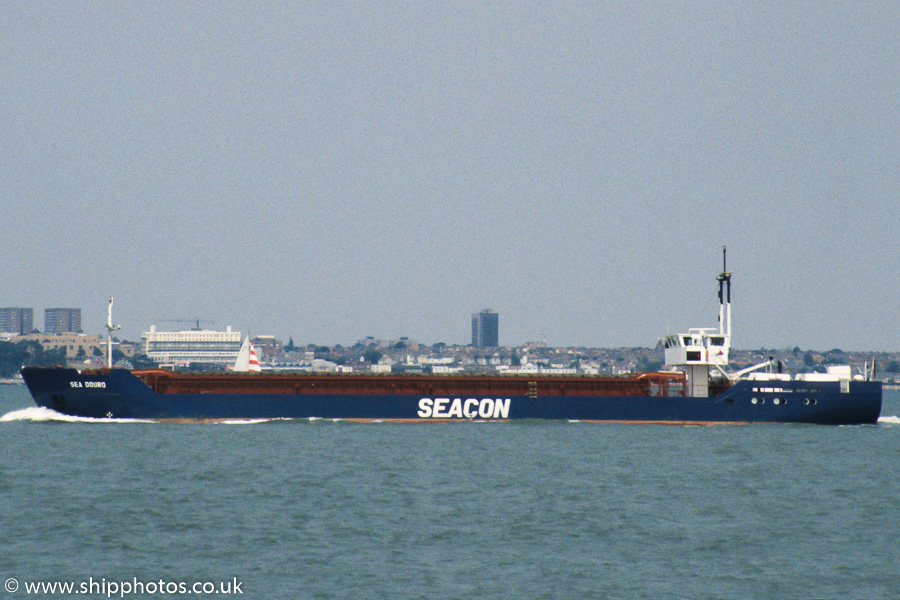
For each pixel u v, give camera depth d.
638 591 192.88
